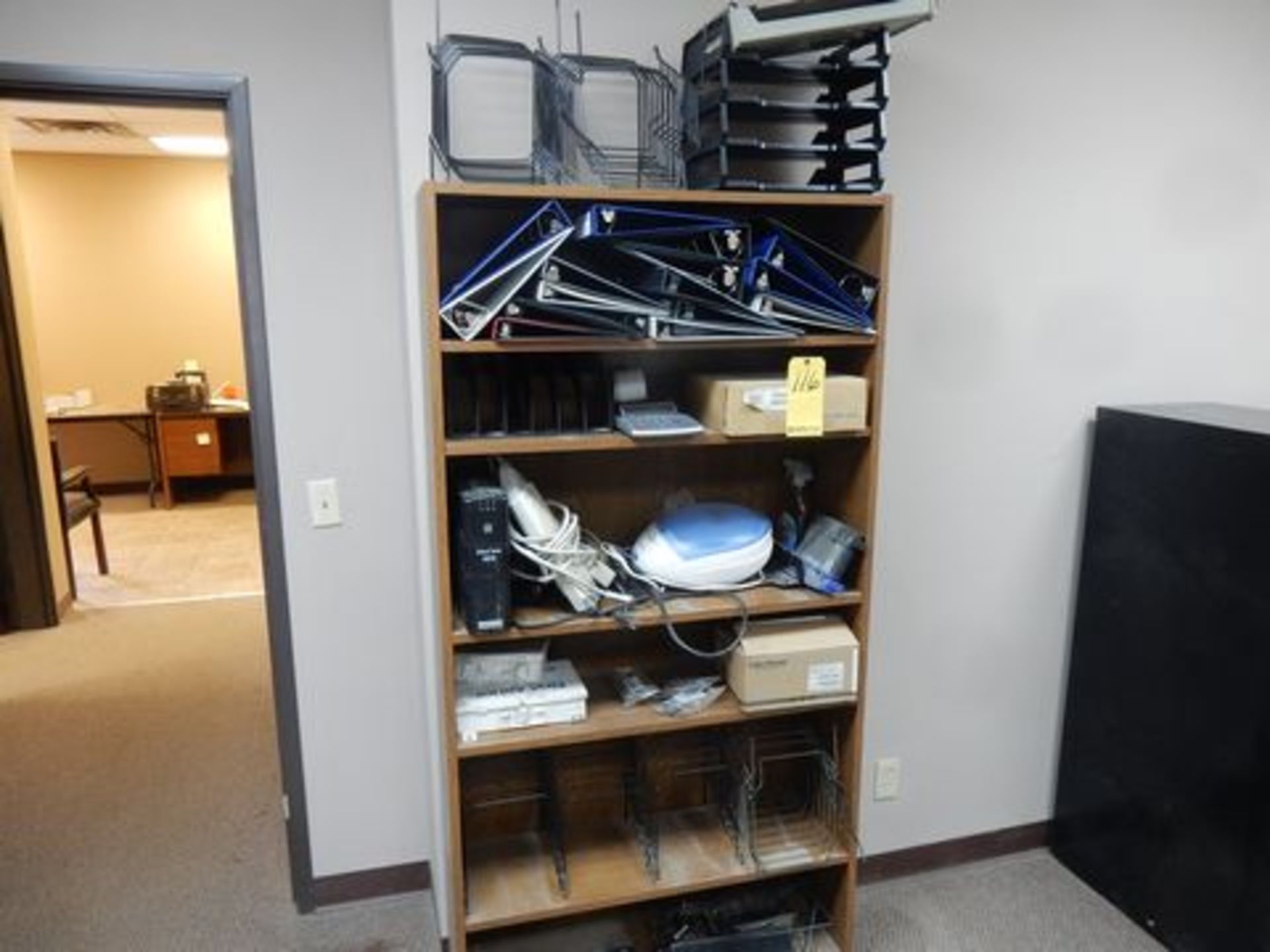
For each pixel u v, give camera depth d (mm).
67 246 6465
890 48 1768
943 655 2271
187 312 6742
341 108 1911
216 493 6734
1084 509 2299
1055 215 2115
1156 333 2270
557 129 1635
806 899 2125
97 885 2285
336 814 2191
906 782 2312
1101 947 2104
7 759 2902
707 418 1703
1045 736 2420
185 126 5348
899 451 2117
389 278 1994
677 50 1768
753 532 1799
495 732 1687
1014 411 2191
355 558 2092
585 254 1635
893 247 2004
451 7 1651
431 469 1628
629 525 1960
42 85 1777
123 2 1790
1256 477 1829
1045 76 2037
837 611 1889
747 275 1615
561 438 1586
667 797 2100
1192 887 2020
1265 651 1825
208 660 3688
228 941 2100
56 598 4090
